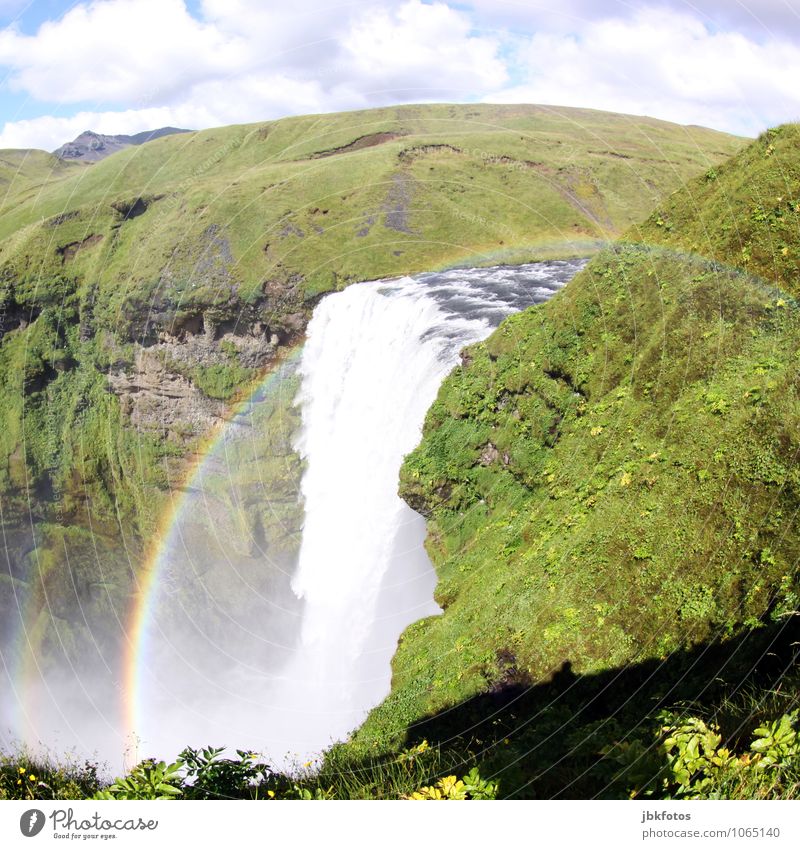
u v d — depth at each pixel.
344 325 42.16
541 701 12.84
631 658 12.20
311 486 44.44
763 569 11.37
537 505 18.72
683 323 17.31
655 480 14.66
